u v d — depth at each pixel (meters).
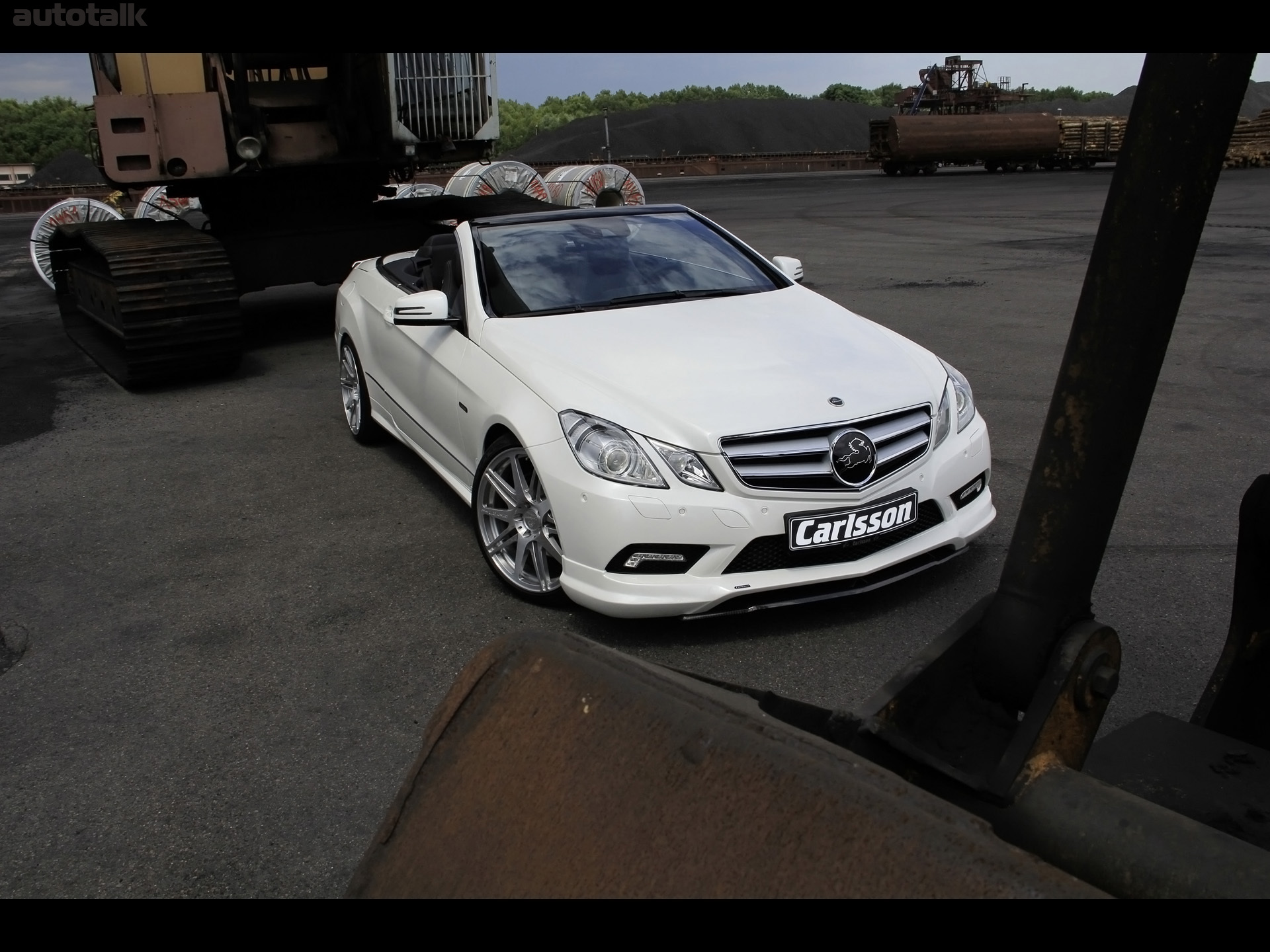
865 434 3.30
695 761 0.87
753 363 3.60
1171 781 1.23
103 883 2.29
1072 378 0.89
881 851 0.75
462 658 3.31
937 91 46.50
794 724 1.00
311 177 8.72
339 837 2.43
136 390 7.29
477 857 0.94
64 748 2.88
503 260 4.47
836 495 3.25
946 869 0.72
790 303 4.32
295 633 3.54
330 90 8.19
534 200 9.91
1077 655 0.92
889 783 0.79
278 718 2.99
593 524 3.22
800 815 0.79
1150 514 4.21
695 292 4.41
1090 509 0.90
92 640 3.55
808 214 20.23
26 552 4.38
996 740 0.98
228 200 8.51
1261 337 7.28
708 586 3.19
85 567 4.20
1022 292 9.75
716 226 5.08
